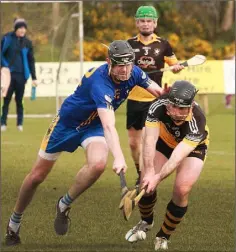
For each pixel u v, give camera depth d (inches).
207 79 1518.2
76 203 640.4
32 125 1304.1
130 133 768.3
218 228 550.0
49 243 501.0
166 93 485.4
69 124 488.1
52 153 494.9
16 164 871.1
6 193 685.3
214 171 832.3
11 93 1206.3
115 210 612.7
